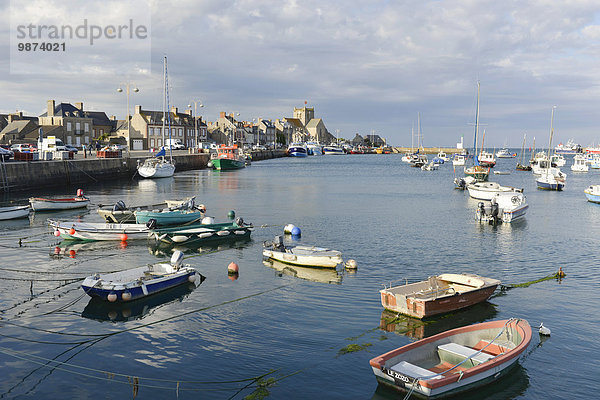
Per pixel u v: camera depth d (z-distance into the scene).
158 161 80.56
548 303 19.44
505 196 42.34
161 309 18.42
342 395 12.55
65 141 115.94
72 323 17.00
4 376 13.32
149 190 60.56
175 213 35.16
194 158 105.69
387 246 29.56
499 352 14.05
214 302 19.23
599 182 86.94
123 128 132.75
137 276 20.62
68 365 13.97
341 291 20.66
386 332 16.38
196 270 23.86
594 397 12.66
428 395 11.96
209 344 15.41
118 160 74.50
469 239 32.03
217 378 13.34
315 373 13.62
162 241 29.81
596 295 20.45
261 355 14.66
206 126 158.62
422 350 13.55
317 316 17.78
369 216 41.56
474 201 53.19
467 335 14.44
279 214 42.34
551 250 28.91
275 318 17.56
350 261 24.06
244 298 19.72
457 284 19.61
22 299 19.36
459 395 12.50
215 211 43.88
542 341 15.87
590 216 43.56
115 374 13.49
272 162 148.88
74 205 43.28
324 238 31.86
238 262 25.55
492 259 26.58
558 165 130.88
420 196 58.19
